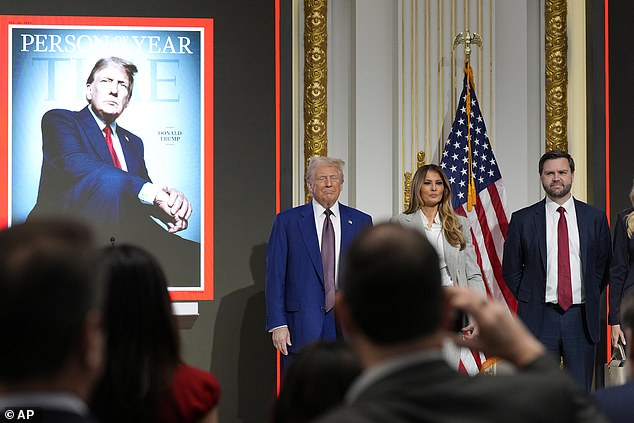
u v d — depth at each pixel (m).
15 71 6.52
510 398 1.27
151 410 2.19
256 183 6.66
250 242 6.62
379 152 6.89
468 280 5.89
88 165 6.55
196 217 6.60
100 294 1.10
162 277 2.27
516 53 7.04
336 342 2.08
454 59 6.93
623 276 5.96
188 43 6.67
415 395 1.24
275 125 6.68
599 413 1.35
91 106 6.57
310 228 5.86
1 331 1.04
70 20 6.59
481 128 6.80
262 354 6.61
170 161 6.61
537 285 6.06
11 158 6.49
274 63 6.71
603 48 6.99
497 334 1.41
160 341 2.24
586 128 7.01
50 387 1.07
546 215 6.14
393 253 1.29
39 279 1.04
